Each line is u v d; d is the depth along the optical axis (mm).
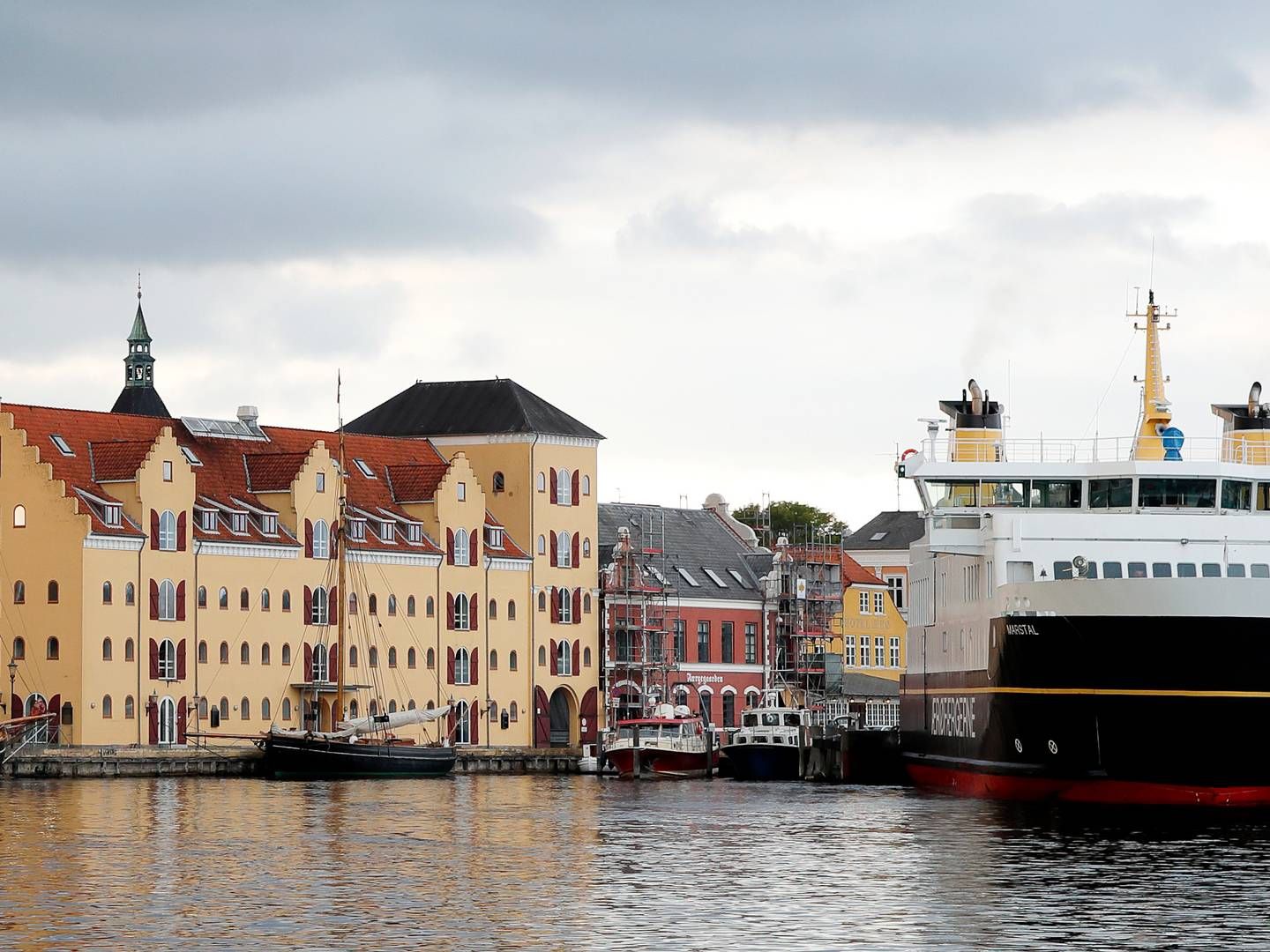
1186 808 106000
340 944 70875
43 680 164875
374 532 188375
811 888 83125
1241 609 103125
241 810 121062
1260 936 71438
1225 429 128625
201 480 178500
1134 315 122812
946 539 120812
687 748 170875
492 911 77500
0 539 167000
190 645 171125
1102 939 71125
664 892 82312
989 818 106875
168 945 70625
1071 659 107938
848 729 157250
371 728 172125
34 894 81812
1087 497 120688
